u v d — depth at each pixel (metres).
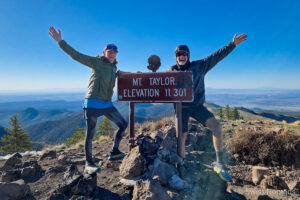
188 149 4.82
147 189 2.53
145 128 7.85
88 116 3.25
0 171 4.08
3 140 34.00
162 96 3.70
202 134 5.99
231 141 5.25
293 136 4.70
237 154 4.79
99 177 3.61
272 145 4.64
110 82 3.41
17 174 3.68
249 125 8.00
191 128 6.42
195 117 3.67
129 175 3.28
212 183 3.18
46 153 5.28
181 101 3.57
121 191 3.03
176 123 3.66
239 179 3.78
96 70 3.34
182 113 3.70
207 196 2.81
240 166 4.32
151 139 3.99
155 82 3.75
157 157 3.53
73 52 3.12
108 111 3.48
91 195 2.83
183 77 3.55
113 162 4.14
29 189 2.97
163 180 3.03
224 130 6.62
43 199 2.81
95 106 3.25
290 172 4.05
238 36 3.40
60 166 4.13
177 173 3.29
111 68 3.46
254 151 4.72
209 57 3.55
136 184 2.70
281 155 4.52
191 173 3.51
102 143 7.34
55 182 3.44
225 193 3.05
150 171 3.29
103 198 2.80
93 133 3.36
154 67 3.90
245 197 3.04
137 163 3.31
